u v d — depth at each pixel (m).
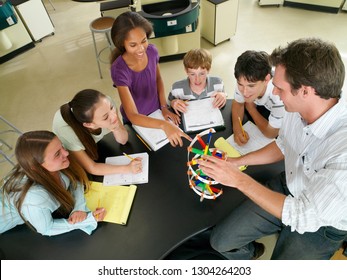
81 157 1.16
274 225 1.11
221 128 1.32
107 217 1.03
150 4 2.41
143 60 1.37
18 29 3.30
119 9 2.79
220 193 1.04
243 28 3.46
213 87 1.62
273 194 0.81
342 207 0.69
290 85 0.73
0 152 2.02
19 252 0.98
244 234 1.12
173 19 2.29
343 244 1.15
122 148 1.29
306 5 3.61
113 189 1.12
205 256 1.33
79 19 4.03
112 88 2.83
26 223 1.01
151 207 1.05
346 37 3.07
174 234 0.97
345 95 2.39
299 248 1.04
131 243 0.96
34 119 2.61
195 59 1.42
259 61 1.13
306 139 0.89
